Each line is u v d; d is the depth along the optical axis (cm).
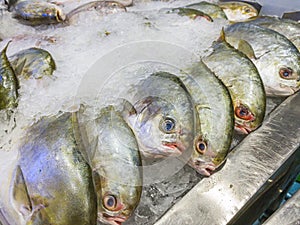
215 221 27
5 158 26
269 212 40
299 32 47
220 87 34
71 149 25
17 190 25
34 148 26
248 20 50
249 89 36
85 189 24
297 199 30
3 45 40
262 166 32
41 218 24
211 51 39
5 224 25
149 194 29
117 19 43
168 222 27
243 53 40
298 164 39
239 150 34
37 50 35
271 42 42
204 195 29
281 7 57
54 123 27
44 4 46
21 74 33
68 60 35
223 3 59
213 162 31
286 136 36
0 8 47
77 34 40
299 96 41
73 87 31
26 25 46
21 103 29
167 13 47
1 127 28
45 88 31
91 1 52
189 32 42
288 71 41
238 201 29
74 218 24
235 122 36
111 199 26
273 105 41
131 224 27
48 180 24
